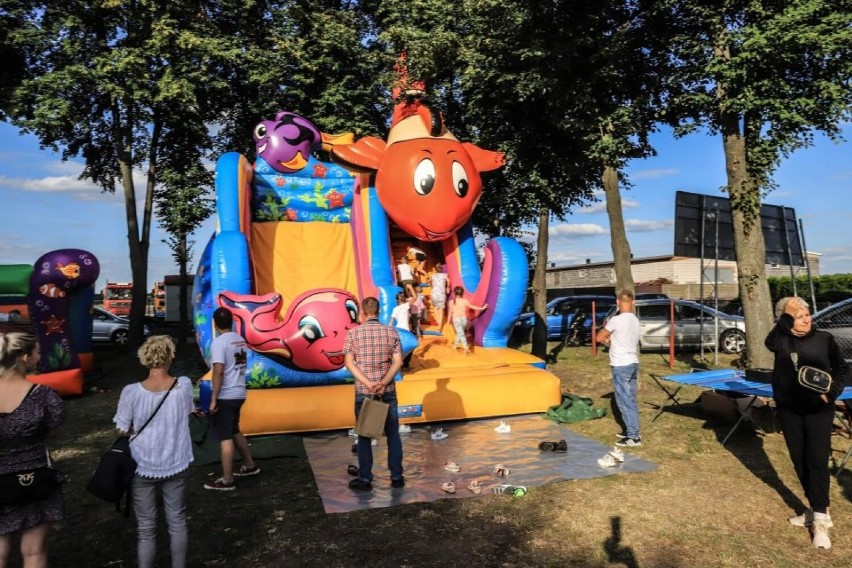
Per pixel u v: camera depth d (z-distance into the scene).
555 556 4.20
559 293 33.84
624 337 6.84
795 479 5.55
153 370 3.73
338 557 4.25
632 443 6.78
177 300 29.84
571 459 6.37
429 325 11.45
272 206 11.62
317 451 6.93
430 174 9.68
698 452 6.46
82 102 16.11
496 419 8.29
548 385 8.55
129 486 3.66
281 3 17.75
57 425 3.34
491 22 11.84
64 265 10.35
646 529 4.58
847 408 6.88
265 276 10.71
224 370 5.66
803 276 25.06
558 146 13.99
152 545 3.64
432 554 4.27
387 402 5.55
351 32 17.16
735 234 10.01
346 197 12.12
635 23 11.80
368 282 10.34
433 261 12.23
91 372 12.61
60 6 15.05
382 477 5.92
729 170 9.95
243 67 16.80
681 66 10.56
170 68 15.16
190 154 17.89
